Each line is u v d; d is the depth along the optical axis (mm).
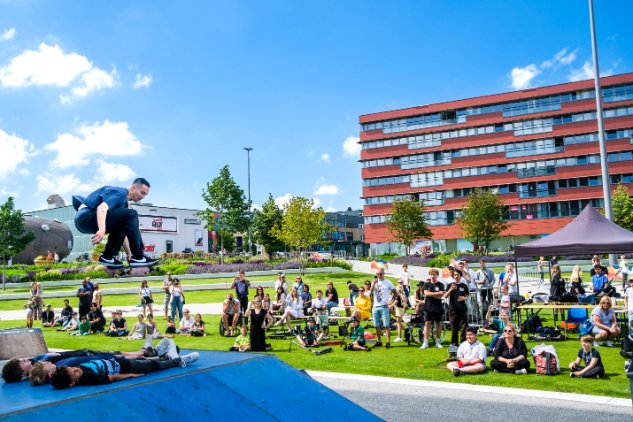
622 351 9117
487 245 49562
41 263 56000
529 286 28297
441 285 12406
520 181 62469
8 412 3549
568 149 60469
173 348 5418
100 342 15414
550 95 61438
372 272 39344
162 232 73438
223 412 4363
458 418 7016
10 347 7570
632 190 57500
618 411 7008
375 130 69812
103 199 4398
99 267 40406
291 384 5258
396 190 68125
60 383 4434
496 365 9750
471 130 65062
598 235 13672
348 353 12211
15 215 35594
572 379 8891
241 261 50969
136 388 4289
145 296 21094
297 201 39406
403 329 15375
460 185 64938
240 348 12852
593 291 15703
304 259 41906
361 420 4863
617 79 58812
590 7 21672
